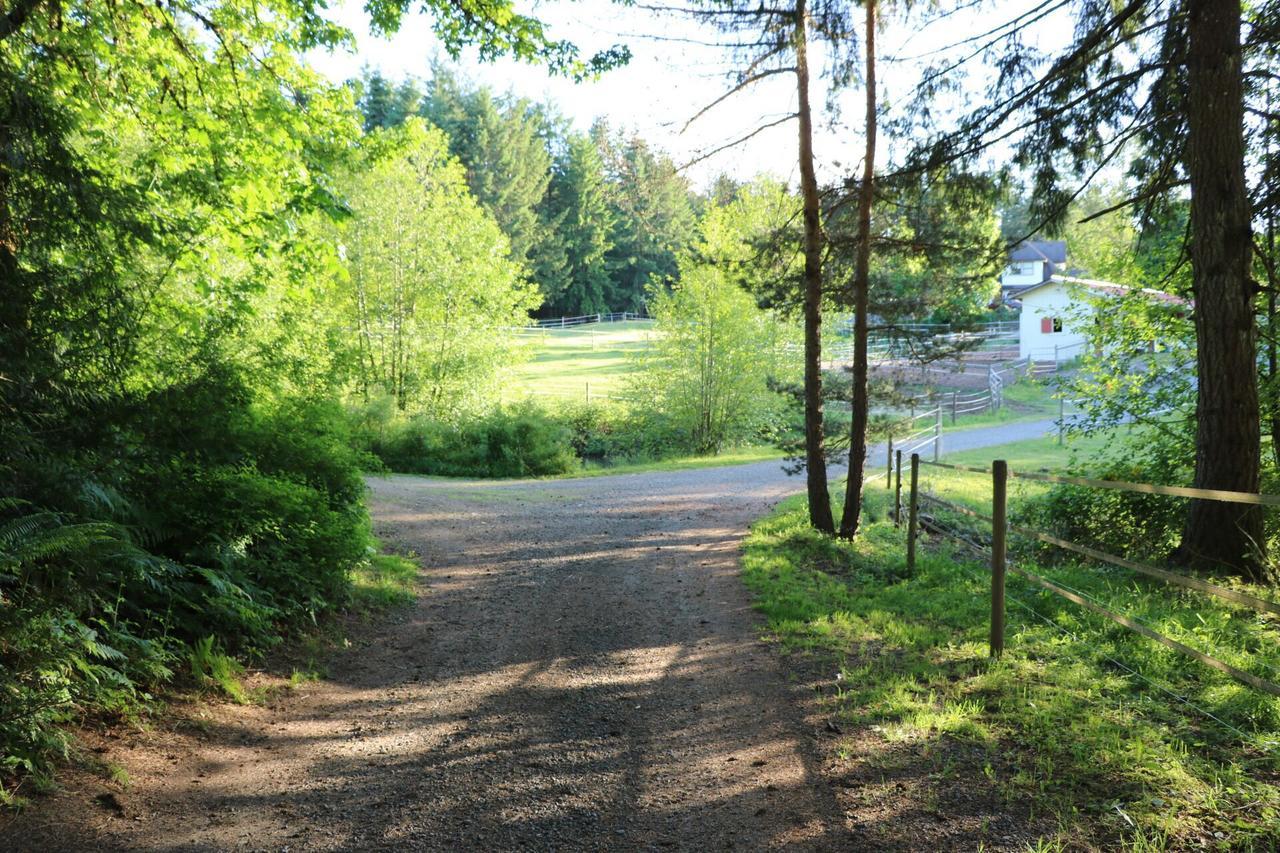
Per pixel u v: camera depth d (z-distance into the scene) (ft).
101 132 29.81
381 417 91.25
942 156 32.63
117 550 17.78
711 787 13.88
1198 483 28.02
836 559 34.14
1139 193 33.42
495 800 13.71
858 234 39.14
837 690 17.95
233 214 34.76
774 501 57.67
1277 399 32.83
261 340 34.35
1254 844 10.49
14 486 17.61
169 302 26.48
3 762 12.98
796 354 103.45
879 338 47.26
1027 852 10.91
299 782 14.48
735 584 30.48
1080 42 30.32
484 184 236.63
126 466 20.31
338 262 37.22
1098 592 24.61
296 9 32.42
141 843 12.01
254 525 23.71
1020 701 16.10
